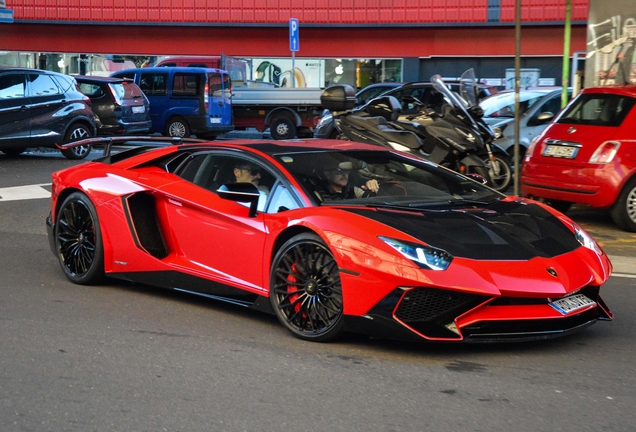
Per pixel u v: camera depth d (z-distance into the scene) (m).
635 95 8.94
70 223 6.15
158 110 20.89
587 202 8.98
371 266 4.41
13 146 14.95
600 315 5.02
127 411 3.62
